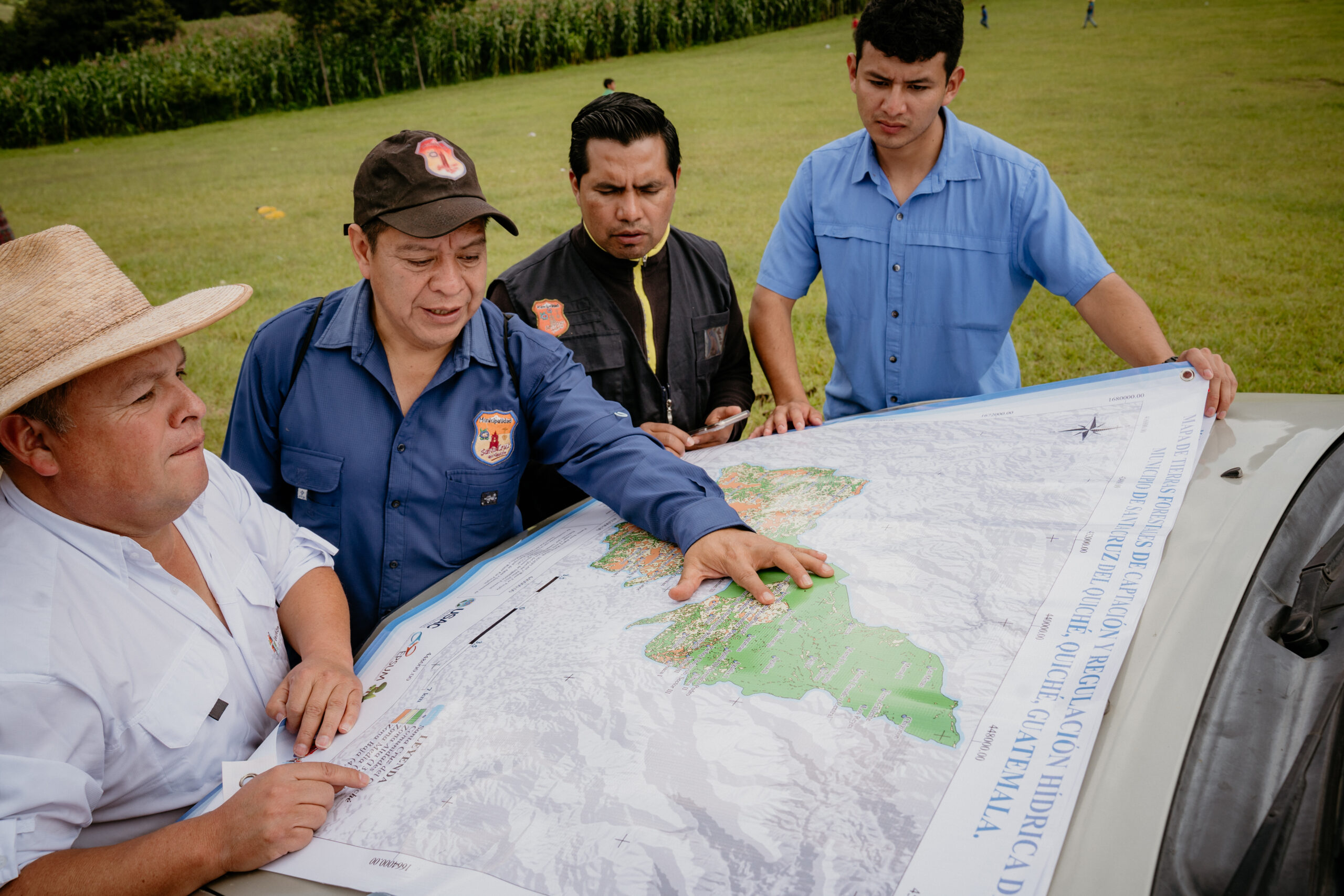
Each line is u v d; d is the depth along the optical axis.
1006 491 1.61
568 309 2.38
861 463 1.88
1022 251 2.39
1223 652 1.09
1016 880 0.86
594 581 1.59
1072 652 1.15
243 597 1.45
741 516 1.72
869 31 2.21
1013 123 13.02
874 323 2.58
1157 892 0.82
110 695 1.19
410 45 26.23
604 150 2.15
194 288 8.19
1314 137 10.96
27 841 1.05
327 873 1.04
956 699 1.12
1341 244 7.21
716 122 15.59
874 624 1.29
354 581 1.90
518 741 1.20
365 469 1.82
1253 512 1.38
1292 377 4.98
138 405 1.16
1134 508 1.45
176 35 31.98
